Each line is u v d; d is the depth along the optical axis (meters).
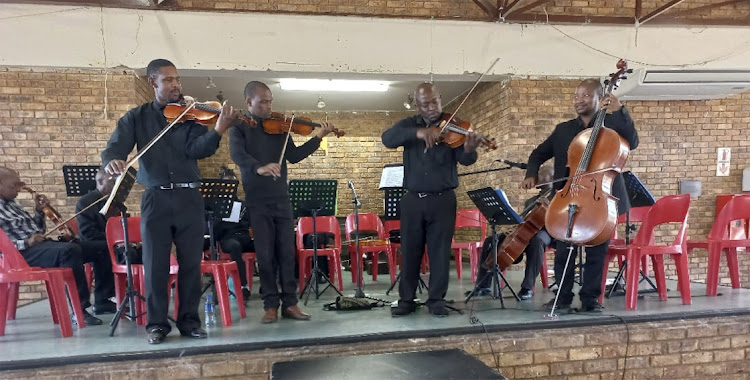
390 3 5.15
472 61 5.27
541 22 5.28
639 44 5.42
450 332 2.56
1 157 4.70
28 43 4.58
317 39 5.00
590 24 5.34
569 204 2.65
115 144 2.36
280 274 2.95
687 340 2.78
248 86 2.84
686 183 5.77
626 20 5.34
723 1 5.46
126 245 2.88
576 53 5.39
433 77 5.34
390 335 2.50
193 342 2.44
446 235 2.89
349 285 4.60
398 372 1.65
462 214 4.74
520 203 5.45
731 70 5.21
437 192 2.87
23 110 4.71
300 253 4.02
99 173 3.33
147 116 2.48
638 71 5.27
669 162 5.80
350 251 4.81
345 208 7.83
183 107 2.46
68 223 3.55
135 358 2.27
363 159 7.92
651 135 5.78
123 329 2.85
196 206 2.52
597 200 2.59
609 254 3.31
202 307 3.57
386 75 5.20
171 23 4.75
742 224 4.23
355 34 5.06
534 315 2.88
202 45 4.81
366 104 7.48
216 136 2.36
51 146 4.77
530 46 5.32
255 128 2.86
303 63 4.99
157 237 2.43
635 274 2.99
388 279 5.12
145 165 2.43
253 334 2.58
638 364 2.72
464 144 2.70
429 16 5.13
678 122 5.81
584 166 2.66
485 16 5.26
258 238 2.85
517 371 2.59
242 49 4.88
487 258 3.52
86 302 3.12
